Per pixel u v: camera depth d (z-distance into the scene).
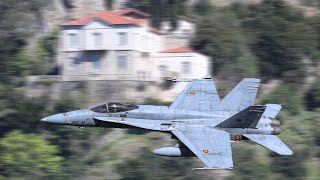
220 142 160.75
